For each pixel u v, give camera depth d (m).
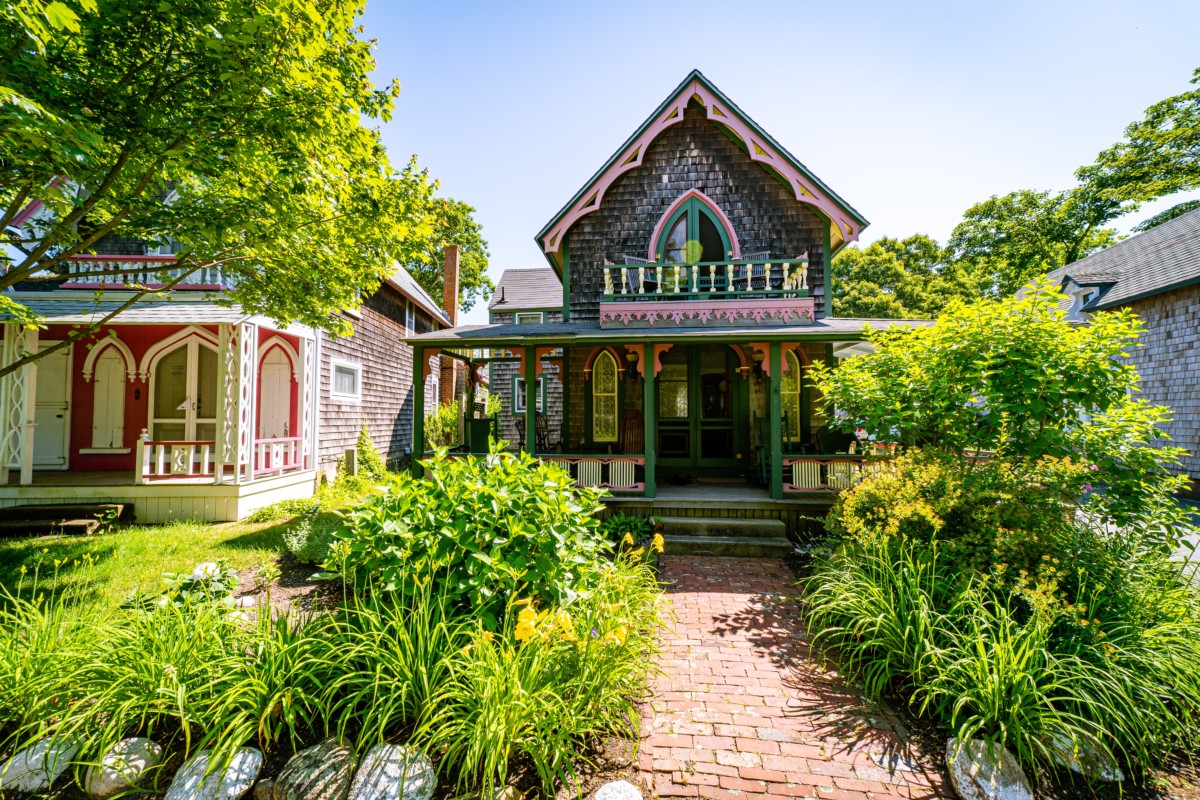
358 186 6.20
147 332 10.27
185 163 5.05
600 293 10.31
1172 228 15.48
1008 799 2.42
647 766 2.68
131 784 2.48
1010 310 5.42
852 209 9.45
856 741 2.90
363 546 3.44
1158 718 2.80
